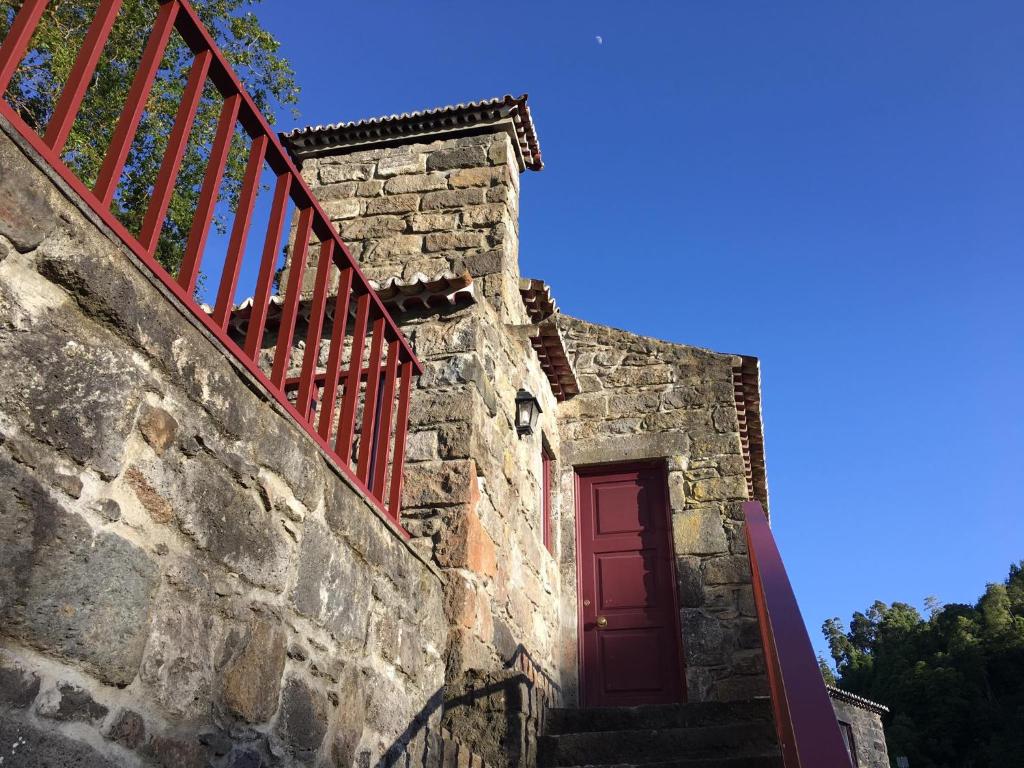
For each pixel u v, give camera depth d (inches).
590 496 319.6
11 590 64.0
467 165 301.4
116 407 76.0
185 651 82.4
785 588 132.6
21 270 67.9
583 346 344.2
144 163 370.6
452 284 219.9
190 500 85.0
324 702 108.6
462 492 194.2
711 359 329.1
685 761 168.2
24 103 321.4
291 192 116.6
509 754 163.9
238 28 421.7
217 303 94.7
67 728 68.1
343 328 126.9
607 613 298.2
